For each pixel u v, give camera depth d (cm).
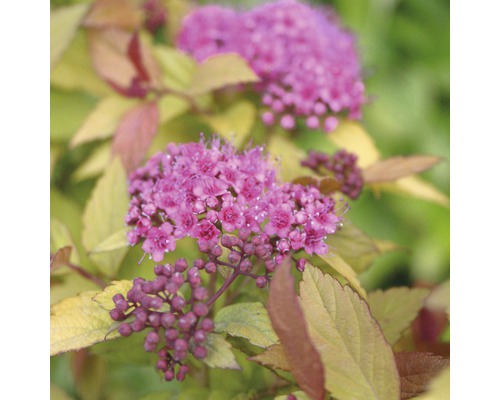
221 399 30
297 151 35
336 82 36
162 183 29
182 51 39
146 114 35
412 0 51
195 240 33
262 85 37
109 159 35
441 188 48
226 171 29
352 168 34
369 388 26
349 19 50
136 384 39
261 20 37
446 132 49
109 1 38
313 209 29
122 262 34
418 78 50
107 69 37
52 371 38
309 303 27
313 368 25
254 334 27
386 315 32
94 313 28
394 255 47
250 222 28
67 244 33
